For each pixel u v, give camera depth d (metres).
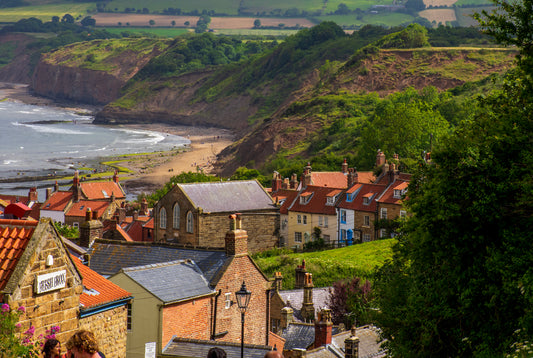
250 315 53.03
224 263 51.50
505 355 33.06
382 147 173.50
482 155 34.00
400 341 37.56
